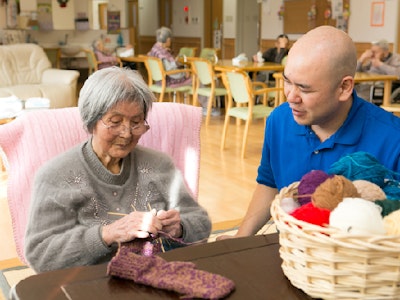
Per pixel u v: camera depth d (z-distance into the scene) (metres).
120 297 0.93
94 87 1.46
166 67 7.11
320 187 0.93
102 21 12.13
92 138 1.58
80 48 10.40
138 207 1.61
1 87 6.89
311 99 1.22
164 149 1.98
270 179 1.61
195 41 12.96
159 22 14.27
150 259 1.03
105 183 1.57
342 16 8.84
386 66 6.12
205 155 5.00
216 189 3.96
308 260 0.87
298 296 0.93
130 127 1.49
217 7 12.34
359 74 5.73
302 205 0.99
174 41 13.82
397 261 0.81
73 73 7.03
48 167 1.55
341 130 1.40
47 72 7.23
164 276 0.98
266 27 10.78
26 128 1.81
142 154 1.67
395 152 1.38
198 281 0.96
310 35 1.22
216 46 12.48
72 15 10.74
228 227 3.17
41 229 1.50
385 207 0.93
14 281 2.46
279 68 6.63
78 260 1.44
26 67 7.20
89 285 0.98
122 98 1.44
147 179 1.63
